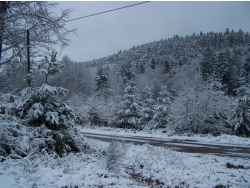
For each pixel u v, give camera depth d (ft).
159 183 23.00
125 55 469.98
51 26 35.70
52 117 28.32
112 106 97.76
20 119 28.63
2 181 17.24
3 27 34.04
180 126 69.21
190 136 60.80
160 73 191.21
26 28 37.06
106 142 45.39
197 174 24.66
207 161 30.19
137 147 38.91
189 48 363.15
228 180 23.13
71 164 23.81
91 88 198.29
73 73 180.45
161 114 78.64
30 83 32.04
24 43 38.14
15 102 29.78
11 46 37.14
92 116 97.35
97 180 20.56
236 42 413.18
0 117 25.89
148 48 429.79
